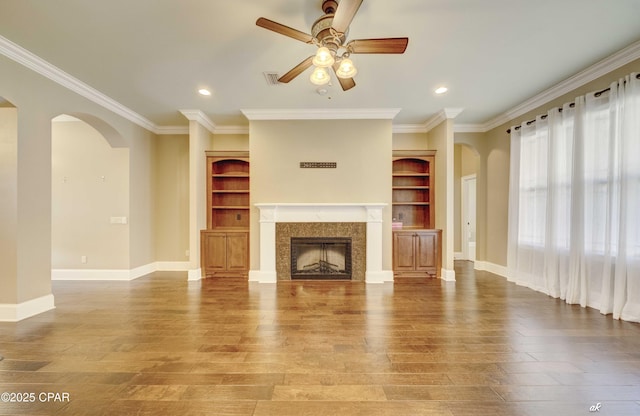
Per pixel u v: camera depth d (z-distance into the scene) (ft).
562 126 12.59
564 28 8.64
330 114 15.88
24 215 10.21
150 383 6.34
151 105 14.94
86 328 9.32
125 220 16.30
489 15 8.04
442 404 5.69
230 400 5.80
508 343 8.28
